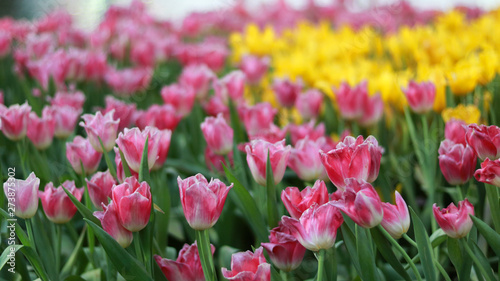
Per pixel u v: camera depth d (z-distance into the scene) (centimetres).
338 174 131
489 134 134
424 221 175
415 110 173
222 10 482
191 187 127
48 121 166
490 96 180
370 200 125
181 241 191
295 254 131
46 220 160
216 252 178
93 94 254
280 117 218
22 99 263
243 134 200
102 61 247
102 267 157
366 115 183
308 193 133
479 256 133
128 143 139
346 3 490
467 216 129
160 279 134
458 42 242
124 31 323
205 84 218
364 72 224
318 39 329
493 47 243
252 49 311
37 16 491
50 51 265
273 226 142
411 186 185
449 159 140
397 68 262
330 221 127
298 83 211
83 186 151
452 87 176
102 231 129
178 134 241
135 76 246
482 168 132
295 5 510
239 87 205
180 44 340
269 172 141
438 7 434
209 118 164
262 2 501
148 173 137
